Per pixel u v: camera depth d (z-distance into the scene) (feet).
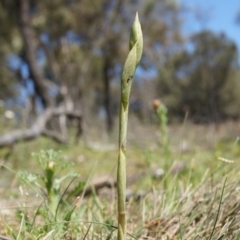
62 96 65.41
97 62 82.53
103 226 4.25
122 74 2.66
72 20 62.23
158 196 5.39
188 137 25.02
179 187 5.72
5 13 45.62
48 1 56.59
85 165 14.35
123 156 2.75
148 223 4.46
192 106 85.97
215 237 3.81
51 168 4.51
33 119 27.50
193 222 4.37
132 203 5.60
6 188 7.90
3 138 15.84
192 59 88.12
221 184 4.94
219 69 88.43
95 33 72.02
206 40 83.10
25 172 4.58
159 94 84.17
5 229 4.49
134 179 8.29
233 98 92.32
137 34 2.62
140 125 24.49
